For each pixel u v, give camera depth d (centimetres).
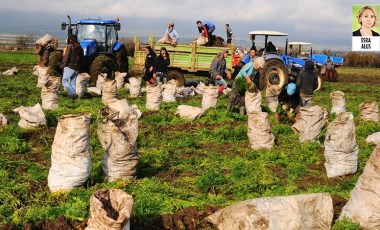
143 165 902
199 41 2267
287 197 599
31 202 692
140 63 2344
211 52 2219
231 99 1454
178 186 801
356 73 4953
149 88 1584
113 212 539
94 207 520
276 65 2238
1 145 988
